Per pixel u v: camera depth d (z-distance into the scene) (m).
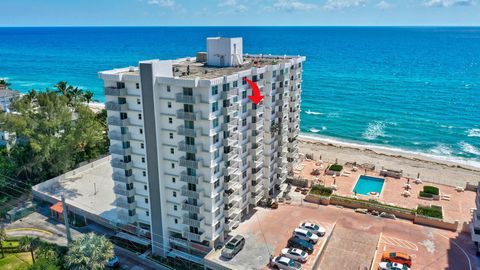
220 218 65.06
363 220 75.69
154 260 65.81
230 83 61.84
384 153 121.44
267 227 72.88
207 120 57.34
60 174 91.81
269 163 80.06
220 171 62.88
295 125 90.94
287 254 63.28
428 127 146.88
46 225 75.75
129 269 63.44
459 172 105.06
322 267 61.56
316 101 184.50
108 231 73.56
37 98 87.19
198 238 63.47
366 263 62.47
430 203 81.69
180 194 63.28
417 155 120.44
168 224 66.25
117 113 63.19
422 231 71.62
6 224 75.94
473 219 66.25
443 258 63.50
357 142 134.25
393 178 94.25
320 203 82.50
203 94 56.56
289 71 82.44
